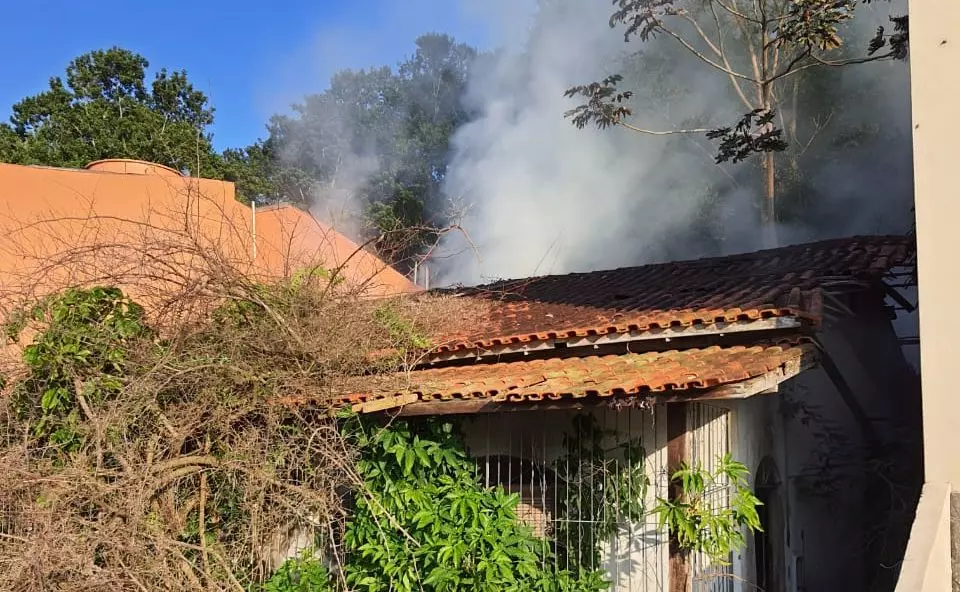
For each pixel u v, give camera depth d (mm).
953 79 4551
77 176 10172
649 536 5926
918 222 4566
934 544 3963
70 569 4539
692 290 7992
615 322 7059
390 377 6371
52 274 6152
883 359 9117
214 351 5828
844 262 7762
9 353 5977
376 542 5969
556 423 6418
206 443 5629
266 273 6473
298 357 5977
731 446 7035
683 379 5008
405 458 6016
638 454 6047
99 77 27359
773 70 17375
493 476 6555
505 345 7250
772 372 5289
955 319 4410
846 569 8750
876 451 8633
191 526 5605
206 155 25141
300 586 5934
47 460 5180
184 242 6113
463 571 5473
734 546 5762
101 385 5543
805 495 8844
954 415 4363
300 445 5684
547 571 5906
